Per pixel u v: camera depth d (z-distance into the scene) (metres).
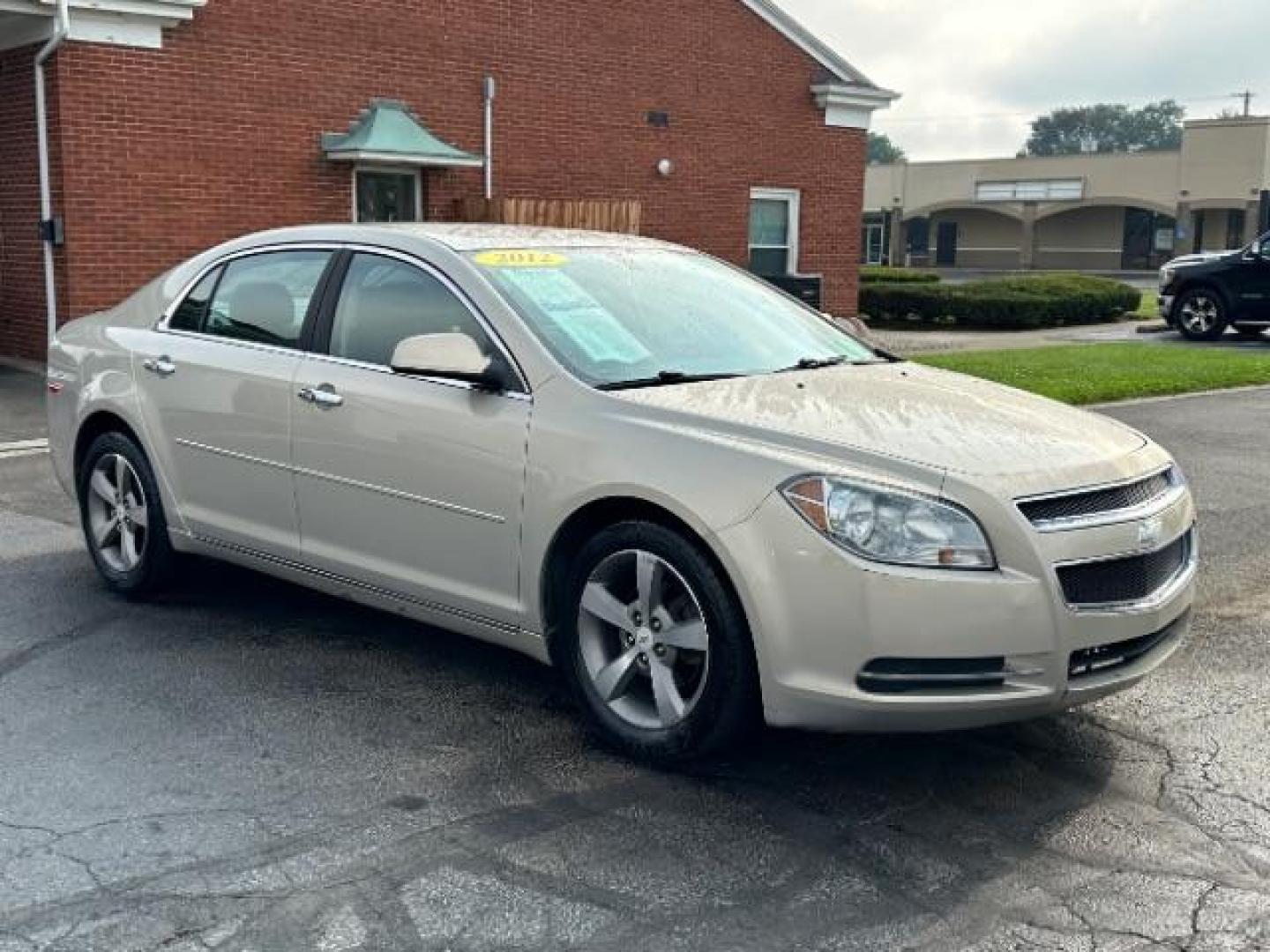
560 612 4.46
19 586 6.25
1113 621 3.90
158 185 13.70
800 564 3.82
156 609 5.91
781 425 4.10
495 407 4.52
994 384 5.09
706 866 3.63
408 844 3.72
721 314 5.19
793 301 5.75
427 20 15.73
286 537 5.26
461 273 4.80
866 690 3.80
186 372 5.58
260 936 3.24
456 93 16.17
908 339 20.98
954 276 51.62
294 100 14.63
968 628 3.73
